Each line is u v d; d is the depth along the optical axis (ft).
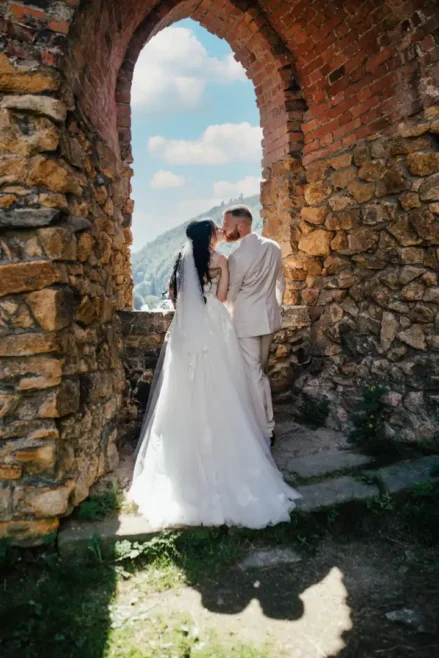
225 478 8.78
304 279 15.29
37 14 7.45
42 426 7.73
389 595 7.04
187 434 8.97
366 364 13.09
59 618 6.42
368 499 9.20
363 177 12.96
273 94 15.57
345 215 13.60
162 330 13.07
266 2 13.87
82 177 8.98
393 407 12.19
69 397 8.13
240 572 7.61
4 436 7.63
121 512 8.62
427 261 11.48
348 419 13.07
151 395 10.57
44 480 7.74
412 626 6.39
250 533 8.43
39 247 7.71
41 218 7.63
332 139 13.94
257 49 15.14
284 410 14.55
